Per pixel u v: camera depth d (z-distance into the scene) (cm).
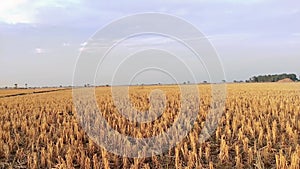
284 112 1412
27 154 973
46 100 2567
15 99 2750
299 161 747
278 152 922
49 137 1127
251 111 1409
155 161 863
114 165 868
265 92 2847
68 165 821
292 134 1012
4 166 896
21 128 1320
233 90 3206
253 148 961
